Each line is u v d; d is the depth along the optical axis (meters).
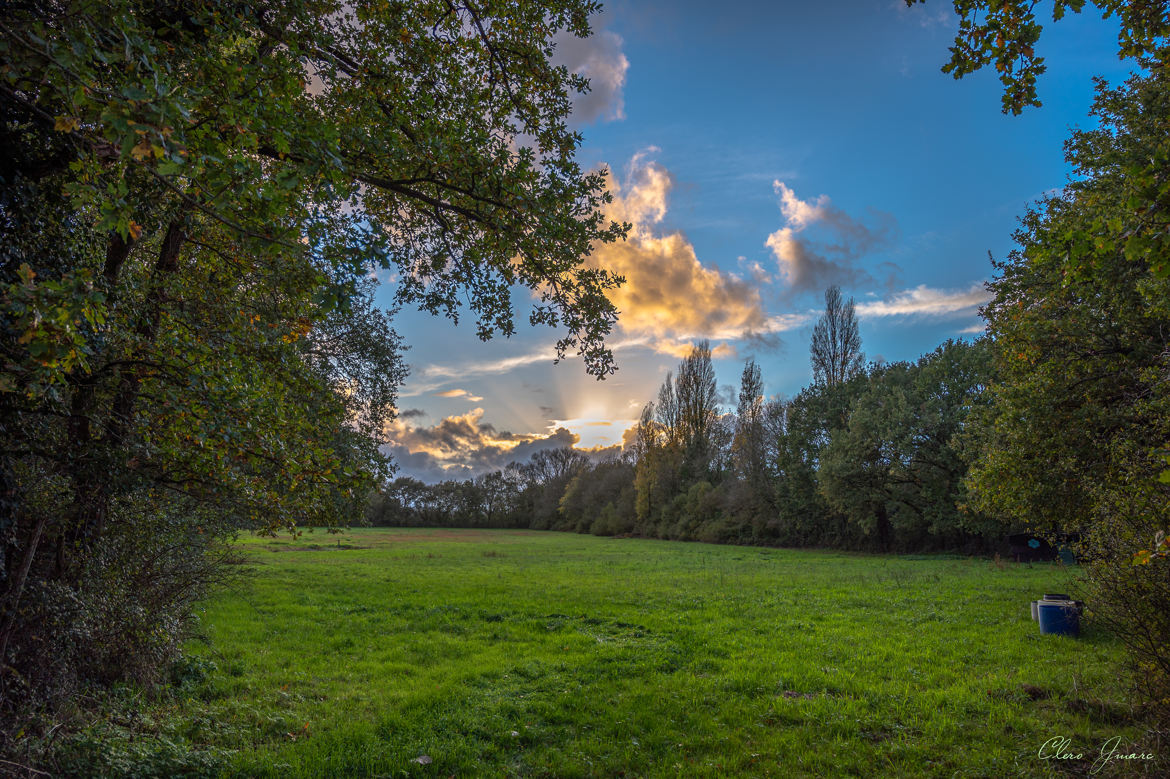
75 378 5.88
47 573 6.61
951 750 6.79
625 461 92.81
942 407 40.25
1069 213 13.39
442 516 113.44
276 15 6.62
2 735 5.03
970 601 17.28
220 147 3.88
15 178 5.25
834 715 7.95
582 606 17.66
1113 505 8.20
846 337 56.84
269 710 7.97
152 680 7.87
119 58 3.47
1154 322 12.62
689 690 9.10
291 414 7.39
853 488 45.41
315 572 27.84
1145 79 13.35
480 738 7.39
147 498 7.68
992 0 5.05
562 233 7.66
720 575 27.62
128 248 6.70
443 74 8.36
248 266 6.79
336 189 4.46
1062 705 7.93
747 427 63.81
